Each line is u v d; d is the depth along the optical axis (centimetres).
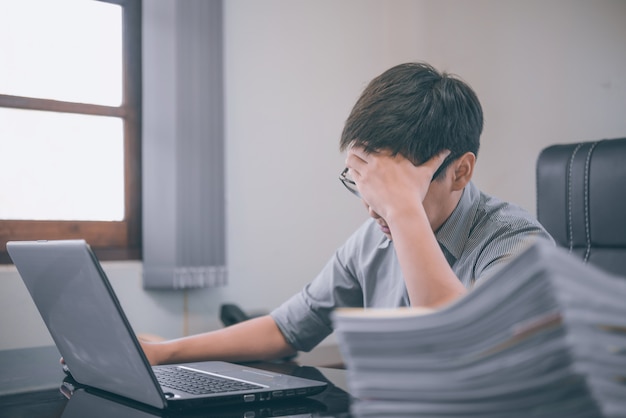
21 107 225
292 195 279
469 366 39
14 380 104
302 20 284
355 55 300
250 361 125
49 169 232
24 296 215
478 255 110
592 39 296
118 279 234
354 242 139
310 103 285
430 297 83
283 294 275
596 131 297
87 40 240
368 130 95
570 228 141
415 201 92
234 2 264
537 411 37
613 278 38
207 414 76
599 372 35
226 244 253
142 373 75
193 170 244
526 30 295
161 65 239
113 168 246
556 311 35
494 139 290
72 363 93
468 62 297
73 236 234
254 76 269
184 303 248
